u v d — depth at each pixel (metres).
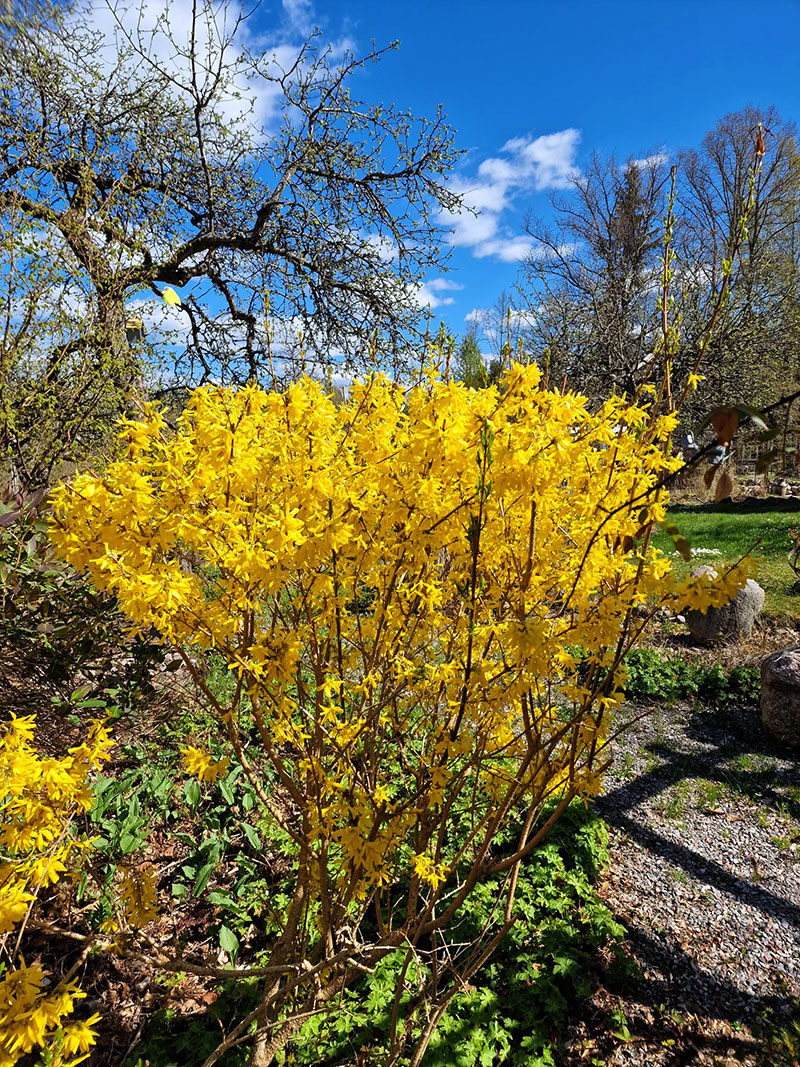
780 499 14.16
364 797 1.58
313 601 1.65
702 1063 2.20
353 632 1.85
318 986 1.84
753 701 5.13
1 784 1.17
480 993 2.27
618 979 2.48
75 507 1.29
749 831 3.54
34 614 2.52
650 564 1.42
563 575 1.64
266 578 1.34
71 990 1.14
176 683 3.19
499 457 1.33
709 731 4.71
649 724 4.82
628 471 1.55
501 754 1.92
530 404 1.39
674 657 5.88
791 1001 2.44
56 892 2.33
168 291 1.47
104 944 1.57
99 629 2.59
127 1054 2.03
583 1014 2.35
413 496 1.52
